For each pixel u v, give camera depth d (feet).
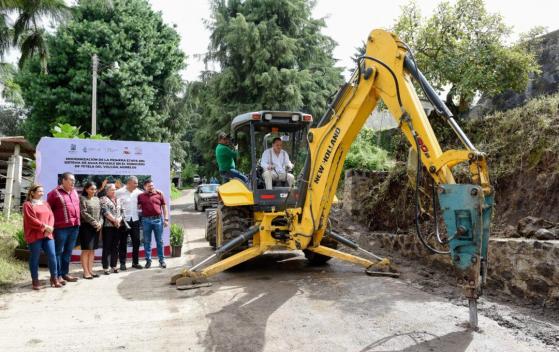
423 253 24.21
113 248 24.58
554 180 21.44
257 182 24.62
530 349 12.57
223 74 61.05
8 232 32.50
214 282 21.80
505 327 14.38
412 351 12.69
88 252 23.13
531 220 19.89
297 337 14.10
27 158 49.62
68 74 73.51
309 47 64.64
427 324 14.85
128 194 25.94
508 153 24.54
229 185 25.64
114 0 77.05
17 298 19.11
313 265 25.86
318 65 66.03
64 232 21.86
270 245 22.70
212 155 63.98
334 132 19.15
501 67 31.42
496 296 17.80
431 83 34.09
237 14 58.39
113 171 28.45
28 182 51.37
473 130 28.22
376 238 29.17
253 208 24.97
